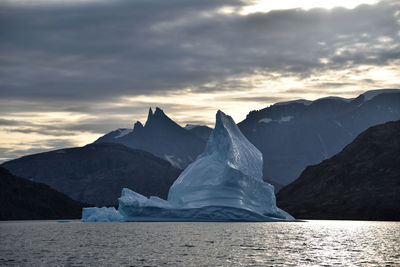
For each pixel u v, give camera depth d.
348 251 83.75
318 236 113.62
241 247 89.25
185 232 124.00
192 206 155.00
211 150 166.12
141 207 162.12
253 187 157.12
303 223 182.62
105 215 186.25
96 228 149.50
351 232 129.88
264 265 69.00
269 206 160.62
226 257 76.44
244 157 161.50
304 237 110.19
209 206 152.75
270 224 162.25
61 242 102.44
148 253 81.50
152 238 108.06
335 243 96.69
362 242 99.19
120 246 92.19
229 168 152.00
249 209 153.25
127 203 163.00
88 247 91.38
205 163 162.12
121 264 70.25
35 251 86.31
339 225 171.50
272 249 86.31
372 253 81.19
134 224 163.75
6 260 75.19
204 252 82.31
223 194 153.62
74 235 122.19
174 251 83.88
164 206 159.00
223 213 153.00
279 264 69.88
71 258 76.69
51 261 73.75
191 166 165.38
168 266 68.38
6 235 126.06
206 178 157.88
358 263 70.88
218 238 106.81
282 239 104.56
